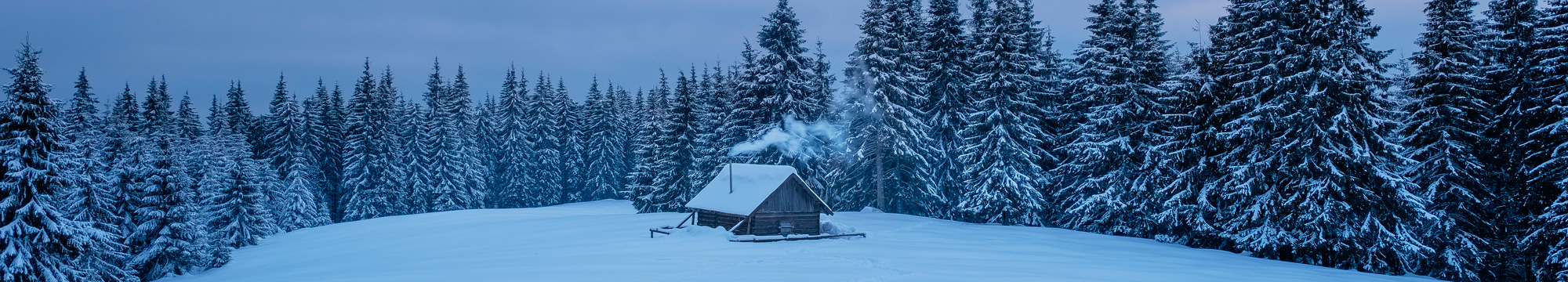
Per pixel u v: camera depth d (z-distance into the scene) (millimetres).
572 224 36281
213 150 37906
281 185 48938
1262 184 21656
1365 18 20609
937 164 38062
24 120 17812
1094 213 31047
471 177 63938
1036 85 35906
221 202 36844
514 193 67875
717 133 44406
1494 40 22172
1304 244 20719
